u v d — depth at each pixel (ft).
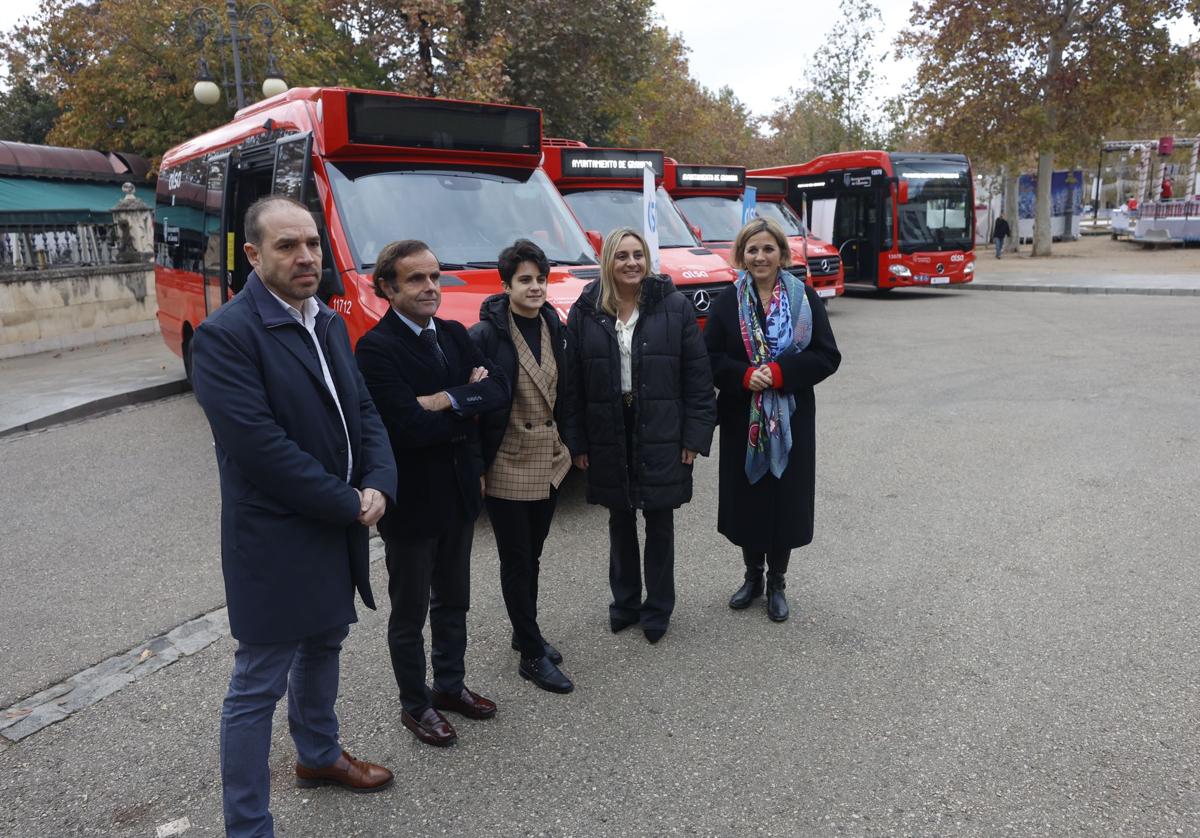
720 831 9.09
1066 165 93.40
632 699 11.73
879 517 18.10
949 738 10.50
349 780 9.97
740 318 13.30
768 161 153.58
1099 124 86.38
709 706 11.48
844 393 30.12
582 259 22.00
